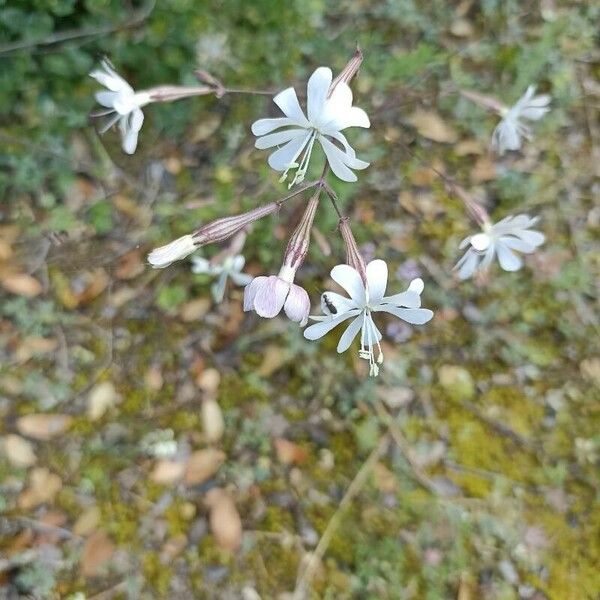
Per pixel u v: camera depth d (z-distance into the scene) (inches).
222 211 7.6
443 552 6.7
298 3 7.8
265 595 6.5
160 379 7.3
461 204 8.1
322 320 4.8
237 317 7.5
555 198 8.2
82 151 8.0
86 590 6.4
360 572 6.6
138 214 7.8
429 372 7.4
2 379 7.1
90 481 6.8
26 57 7.5
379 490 6.9
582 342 7.6
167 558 6.6
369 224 7.9
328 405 7.3
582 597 6.5
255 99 8.1
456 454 7.1
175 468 6.9
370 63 8.3
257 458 7.0
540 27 8.9
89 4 7.4
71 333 7.4
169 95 5.7
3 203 7.8
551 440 7.2
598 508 6.9
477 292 7.7
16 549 6.5
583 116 8.7
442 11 8.9
